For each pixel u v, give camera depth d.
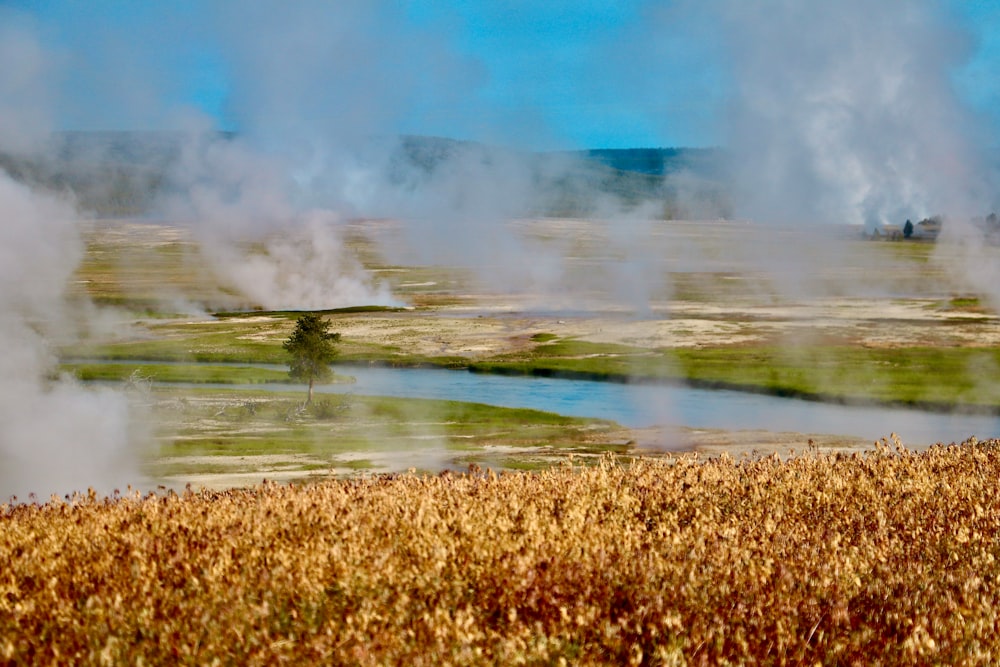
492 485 25.47
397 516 20.06
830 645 13.60
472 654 12.59
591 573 16.00
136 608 14.32
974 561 18.12
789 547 18.78
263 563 16.56
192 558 16.80
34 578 16.38
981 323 119.44
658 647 12.88
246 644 12.84
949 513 23.16
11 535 19.70
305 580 15.06
